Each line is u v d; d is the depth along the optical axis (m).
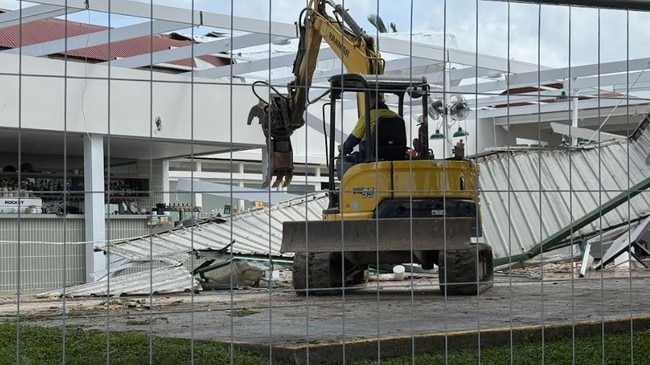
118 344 5.57
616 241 14.49
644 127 14.75
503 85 17.12
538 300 8.93
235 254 12.29
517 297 9.41
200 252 12.23
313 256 10.11
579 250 14.42
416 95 7.52
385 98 11.41
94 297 10.62
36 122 13.75
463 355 5.53
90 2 12.81
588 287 10.96
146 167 18.73
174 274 11.76
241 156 24.89
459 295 9.82
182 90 15.35
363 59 10.52
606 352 5.64
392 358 5.44
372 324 6.66
